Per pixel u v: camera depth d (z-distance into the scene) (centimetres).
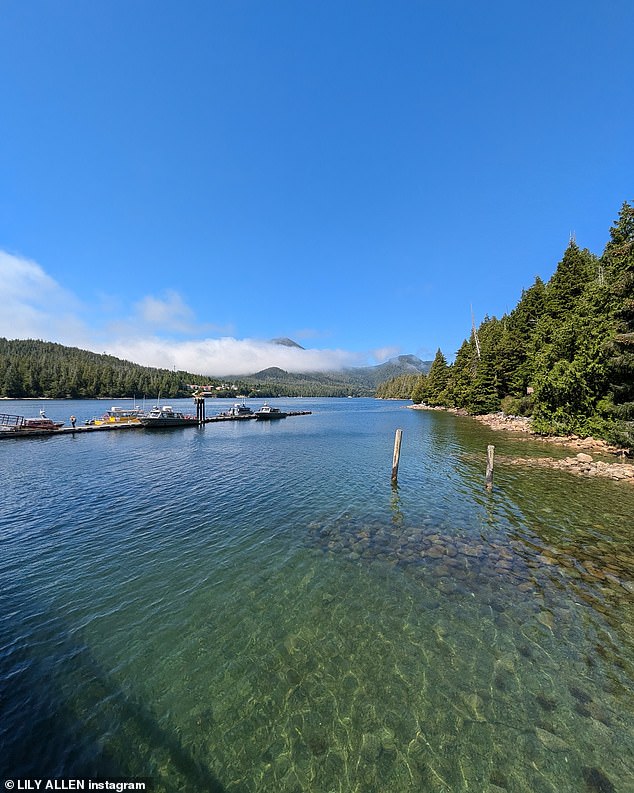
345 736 569
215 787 500
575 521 1430
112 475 2291
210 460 2817
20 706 616
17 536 1324
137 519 1500
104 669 700
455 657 726
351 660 723
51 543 1265
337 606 899
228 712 612
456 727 579
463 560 1124
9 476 2259
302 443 3806
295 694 646
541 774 507
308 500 1752
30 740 559
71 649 753
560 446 3075
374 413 8906
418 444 3547
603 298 3014
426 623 830
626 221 2995
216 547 1236
